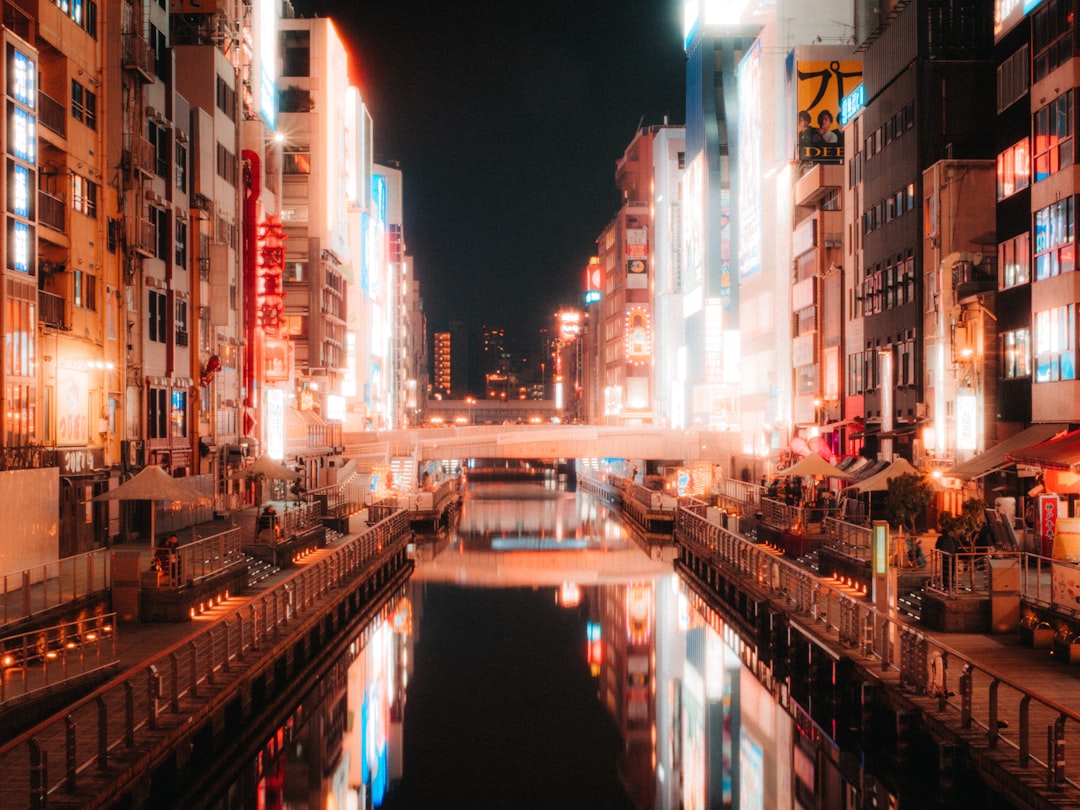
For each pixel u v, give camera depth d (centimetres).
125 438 4541
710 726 3334
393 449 8875
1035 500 3762
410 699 3747
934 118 5372
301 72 9444
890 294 5872
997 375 4562
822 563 4234
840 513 5047
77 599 2941
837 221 7238
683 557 6450
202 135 5606
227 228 6172
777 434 8431
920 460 5338
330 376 10044
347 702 3631
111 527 4312
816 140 7750
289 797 2681
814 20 8800
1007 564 3000
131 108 4572
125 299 4544
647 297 16800
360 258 11662
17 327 3438
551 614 5241
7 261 3366
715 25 11650
